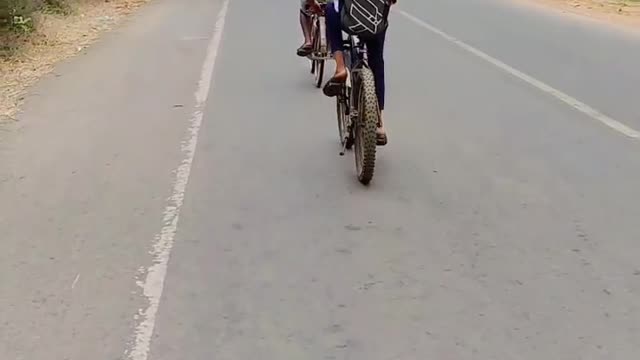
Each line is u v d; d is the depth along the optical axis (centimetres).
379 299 427
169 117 803
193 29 1361
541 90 887
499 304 420
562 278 446
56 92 927
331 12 630
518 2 1739
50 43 1235
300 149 694
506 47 1154
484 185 594
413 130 739
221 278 455
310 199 575
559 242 493
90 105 860
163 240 510
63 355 383
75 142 727
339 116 699
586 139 703
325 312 415
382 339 389
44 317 419
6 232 530
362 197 576
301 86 928
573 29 1338
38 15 1320
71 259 488
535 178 606
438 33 1285
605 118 768
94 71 1037
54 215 558
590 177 606
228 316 414
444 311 414
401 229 517
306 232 516
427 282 445
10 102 887
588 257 472
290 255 483
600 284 439
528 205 553
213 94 895
